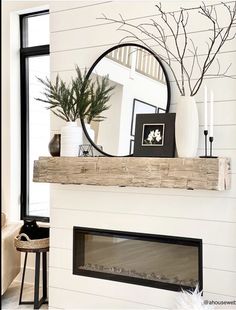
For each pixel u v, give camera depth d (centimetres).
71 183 274
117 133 283
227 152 248
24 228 328
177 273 265
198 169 231
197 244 254
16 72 404
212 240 250
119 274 281
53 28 310
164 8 270
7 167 399
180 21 264
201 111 256
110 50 287
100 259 291
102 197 286
